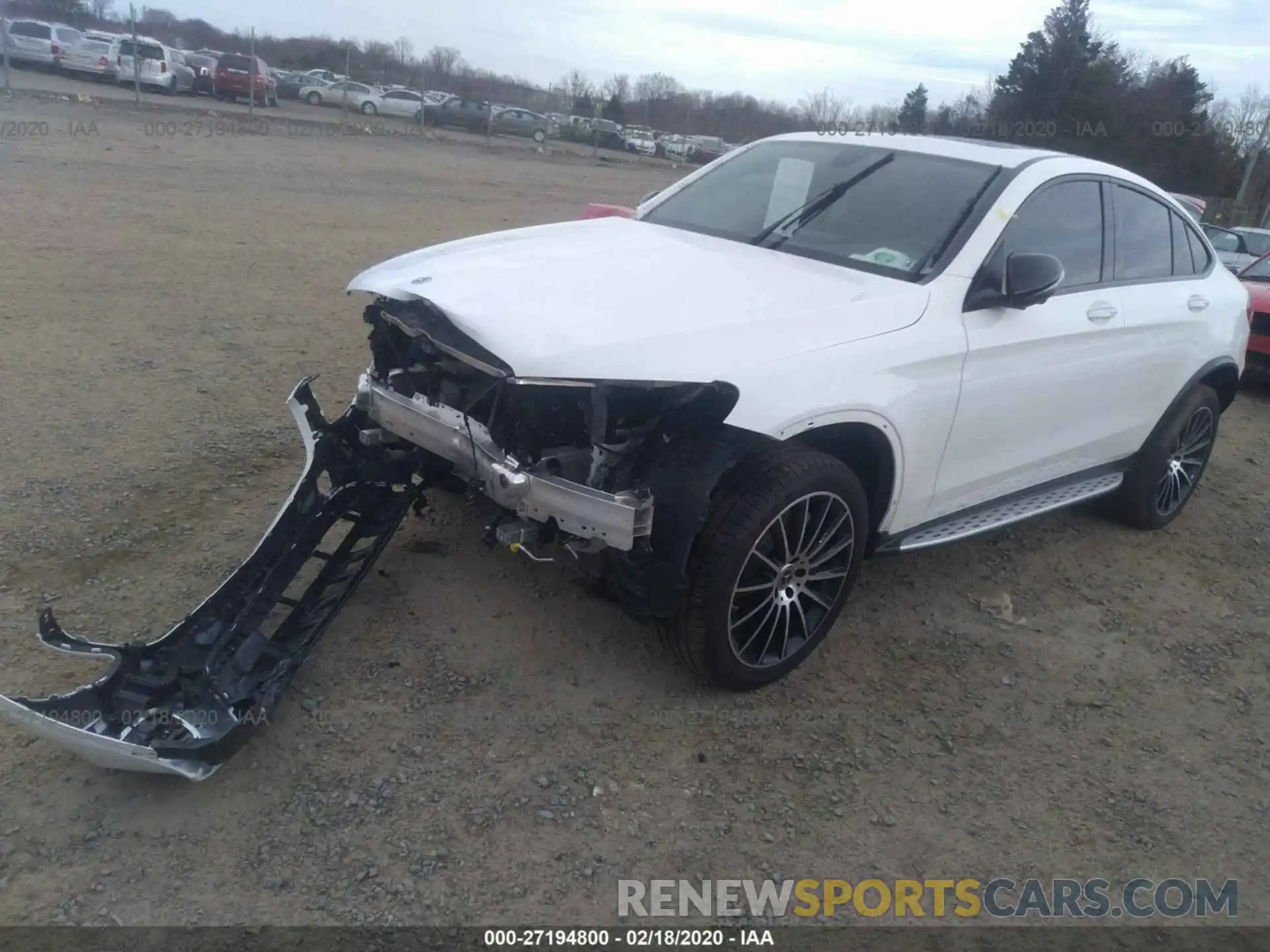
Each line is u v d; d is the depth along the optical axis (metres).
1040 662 4.19
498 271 3.66
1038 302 3.94
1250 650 4.49
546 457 3.26
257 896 2.69
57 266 8.57
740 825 3.11
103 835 2.82
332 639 3.76
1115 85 41.09
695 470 3.18
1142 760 3.65
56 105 22.66
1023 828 3.25
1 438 5.03
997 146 4.75
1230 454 7.27
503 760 3.26
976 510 4.43
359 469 3.92
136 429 5.34
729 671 3.52
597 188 22.08
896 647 4.16
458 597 4.09
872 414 3.55
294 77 40.34
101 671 3.44
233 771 3.09
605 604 4.13
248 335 7.25
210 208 12.39
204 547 4.23
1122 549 5.34
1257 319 8.80
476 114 35.12
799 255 4.18
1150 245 5.05
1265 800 3.51
